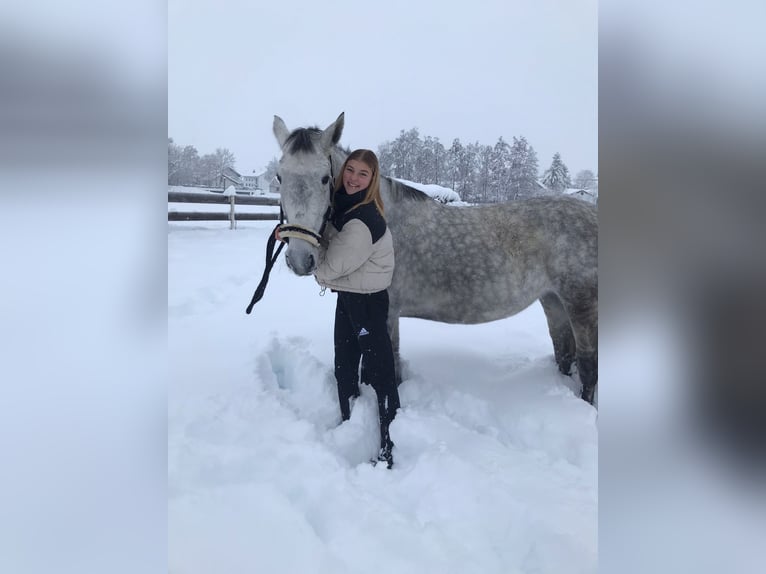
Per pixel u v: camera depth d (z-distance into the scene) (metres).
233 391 2.41
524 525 1.50
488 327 4.07
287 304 4.44
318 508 1.58
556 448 2.09
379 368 1.99
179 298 4.32
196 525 1.38
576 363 2.85
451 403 2.42
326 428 2.24
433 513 1.59
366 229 1.82
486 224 2.46
